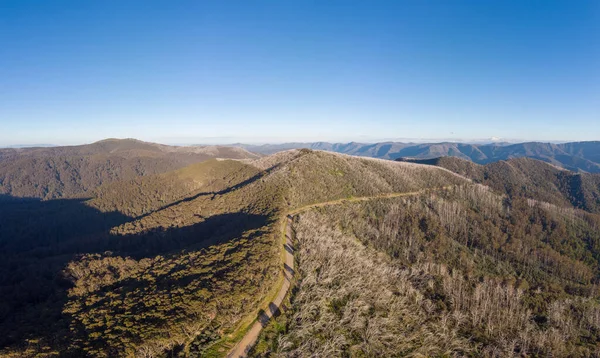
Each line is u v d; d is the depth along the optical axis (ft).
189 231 372.17
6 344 136.15
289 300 195.83
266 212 349.20
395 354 184.96
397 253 375.04
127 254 318.24
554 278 400.47
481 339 242.17
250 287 182.39
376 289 239.91
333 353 164.55
